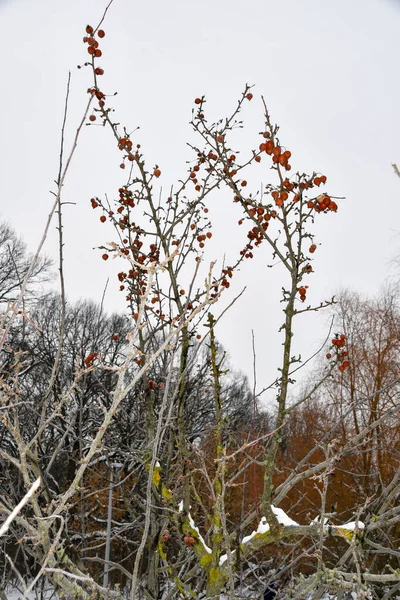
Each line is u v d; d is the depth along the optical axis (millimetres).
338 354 3604
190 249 4500
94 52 3975
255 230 4543
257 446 3859
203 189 4531
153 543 4074
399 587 3732
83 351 3939
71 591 2629
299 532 3514
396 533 6375
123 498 4676
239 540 3512
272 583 3857
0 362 3240
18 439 2184
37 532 2238
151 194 4438
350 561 3691
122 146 4340
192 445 3562
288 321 3457
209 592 3535
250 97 4492
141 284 4453
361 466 7219
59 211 2805
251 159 4547
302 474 3615
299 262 3439
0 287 15852
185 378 4020
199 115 4488
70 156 2428
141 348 4121
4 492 3113
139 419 5293
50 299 14648
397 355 11875
